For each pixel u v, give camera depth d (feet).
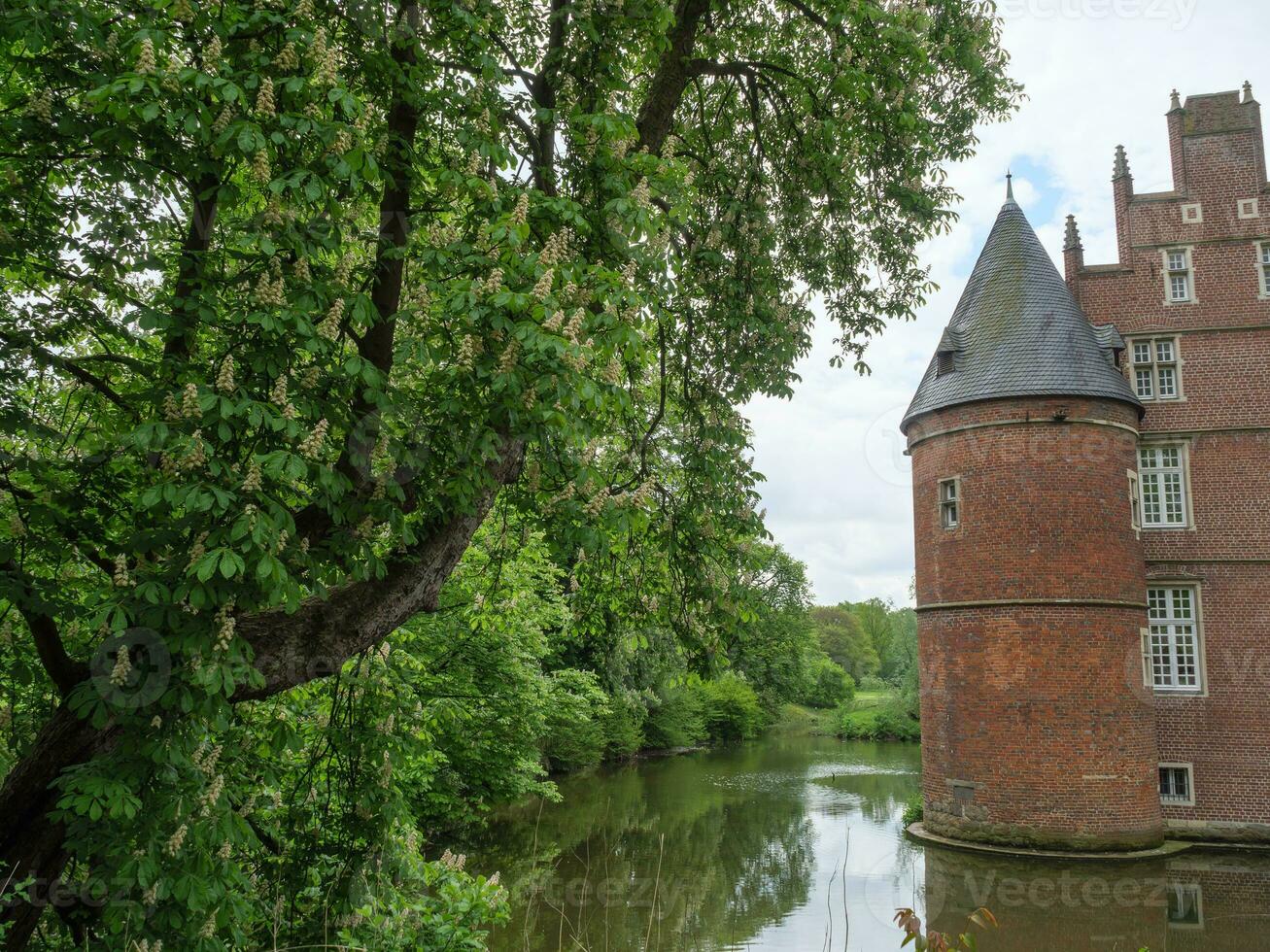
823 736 179.22
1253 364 67.46
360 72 17.79
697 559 29.09
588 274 17.33
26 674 16.10
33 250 16.70
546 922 39.81
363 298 15.01
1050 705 58.90
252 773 18.43
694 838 61.05
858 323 35.88
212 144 14.14
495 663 52.13
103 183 17.56
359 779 19.65
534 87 22.84
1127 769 58.75
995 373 63.93
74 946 15.85
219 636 13.30
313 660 17.65
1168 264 70.44
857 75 26.55
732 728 159.22
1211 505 66.69
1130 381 69.77
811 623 217.36
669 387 33.09
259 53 14.74
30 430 15.69
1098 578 60.08
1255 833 61.62
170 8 14.32
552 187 21.07
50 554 16.47
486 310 14.98
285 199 14.94
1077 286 72.02
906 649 198.08
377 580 18.83
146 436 12.40
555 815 69.82
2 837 15.14
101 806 12.89
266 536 12.57
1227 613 65.10
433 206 19.03
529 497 20.92
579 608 32.99
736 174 32.37
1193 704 64.49
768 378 30.78
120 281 18.84
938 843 59.98
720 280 30.17
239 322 14.23
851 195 33.22
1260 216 68.95
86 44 15.07
